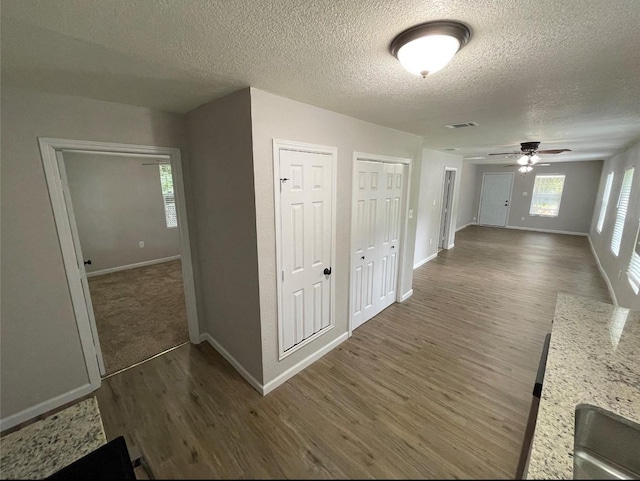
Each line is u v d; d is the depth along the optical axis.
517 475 1.09
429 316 3.61
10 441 1.07
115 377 2.51
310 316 2.62
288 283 2.36
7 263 1.92
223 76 1.65
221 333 2.76
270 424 1.97
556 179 8.82
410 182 3.76
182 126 2.61
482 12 1.01
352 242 2.97
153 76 1.66
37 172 1.95
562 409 1.09
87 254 5.01
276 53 1.35
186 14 1.03
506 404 2.16
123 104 2.26
